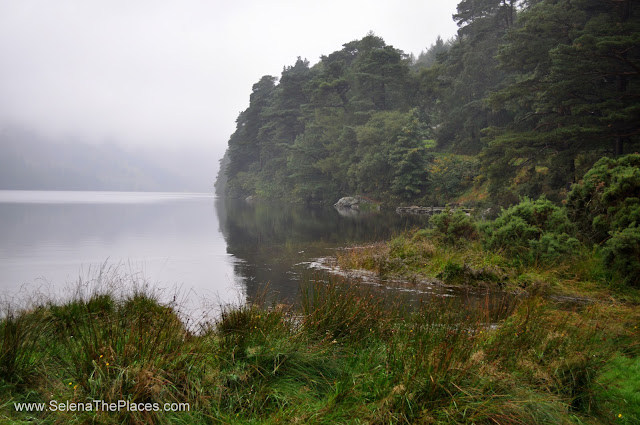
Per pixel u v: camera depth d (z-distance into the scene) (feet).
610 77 70.64
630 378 13.24
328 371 12.71
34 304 16.60
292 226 82.43
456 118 157.58
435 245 41.37
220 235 67.26
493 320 17.97
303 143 198.90
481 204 92.43
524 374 12.21
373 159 148.97
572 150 66.59
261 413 10.57
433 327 14.52
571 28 75.31
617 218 30.78
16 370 10.91
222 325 13.89
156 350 11.35
